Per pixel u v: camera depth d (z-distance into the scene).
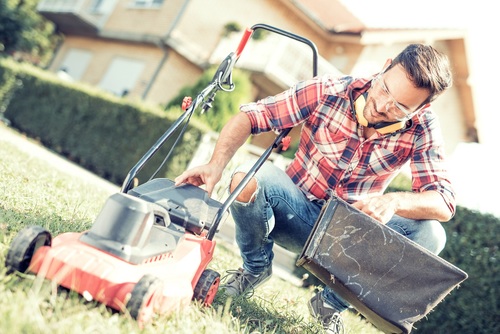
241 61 17.19
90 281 2.19
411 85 2.83
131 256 2.31
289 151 15.01
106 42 20.36
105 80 19.45
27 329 1.84
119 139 12.77
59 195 4.94
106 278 2.18
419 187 3.29
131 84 18.45
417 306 2.82
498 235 6.53
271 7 18.31
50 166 7.62
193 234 2.90
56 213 4.04
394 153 3.35
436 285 2.79
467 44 18.89
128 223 2.32
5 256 2.45
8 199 3.89
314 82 3.39
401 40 18.09
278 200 3.33
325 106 3.35
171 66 17.92
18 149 7.95
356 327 4.29
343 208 2.82
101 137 13.12
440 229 3.34
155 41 17.72
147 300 2.18
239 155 10.30
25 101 15.18
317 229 2.85
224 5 17.97
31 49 26.59
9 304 1.98
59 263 2.21
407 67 2.83
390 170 3.40
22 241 2.23
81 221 4.02
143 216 2.34
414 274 2.80
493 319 6.29
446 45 19.44
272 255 3.61
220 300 3.28
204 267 2.88
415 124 3.29
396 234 2.79
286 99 3.37
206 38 18.06
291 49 16.53
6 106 15.62
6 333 1.77
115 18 20.03
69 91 14.17
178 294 2.45
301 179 3.53
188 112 3.16
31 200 4.13
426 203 3.06
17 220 3.37
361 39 17.58
